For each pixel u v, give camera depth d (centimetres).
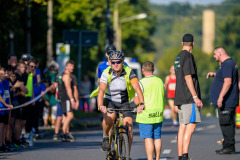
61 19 7194
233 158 2461
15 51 6281
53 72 3831
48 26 5812
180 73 2302
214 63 15125
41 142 3244
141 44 15062
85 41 5025
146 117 2139
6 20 4281
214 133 3809
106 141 2144
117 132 2083
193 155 2566
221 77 2648
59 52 5009
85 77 6744
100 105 2061
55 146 2994
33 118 3111
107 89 2130
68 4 7244
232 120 2631
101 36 11069
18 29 5712
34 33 6800
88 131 4066
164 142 3166
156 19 14562
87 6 7381
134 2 14800
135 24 12975
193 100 2289
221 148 2850
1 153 2667
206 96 15362
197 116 2291
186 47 2331
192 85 2272
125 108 2141
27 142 3017
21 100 2938
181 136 2306
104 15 11606
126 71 2102
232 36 17788
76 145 3039
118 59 2062
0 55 5712
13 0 4147
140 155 2556
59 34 7475
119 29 12219
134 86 2080
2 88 2714
